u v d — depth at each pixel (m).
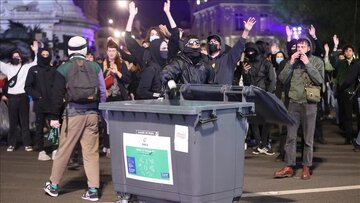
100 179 8.47
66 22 21.16
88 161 7.08
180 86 5.58
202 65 6.39
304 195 7.06
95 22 24.27
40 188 7.89
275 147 11.36
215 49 7.21
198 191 4.67
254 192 7.28
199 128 4.60
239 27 53.19
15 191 7.72
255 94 5.10
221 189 4.86
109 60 9.86
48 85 10.30
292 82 7.77
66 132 7.02
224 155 4.85
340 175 8.34
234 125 4.93
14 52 11.33
